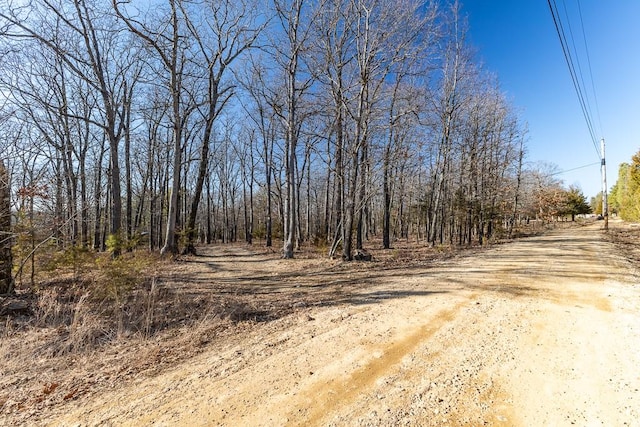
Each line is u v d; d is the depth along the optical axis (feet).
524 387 9.78
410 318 16.56
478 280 25.75
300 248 69.41
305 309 19.45
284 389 10.02
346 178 47.78
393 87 54.29
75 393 10.16
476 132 71.36
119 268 20.75
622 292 20.40
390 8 44.11
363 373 10.89
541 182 138.31
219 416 8.70
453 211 75.66
